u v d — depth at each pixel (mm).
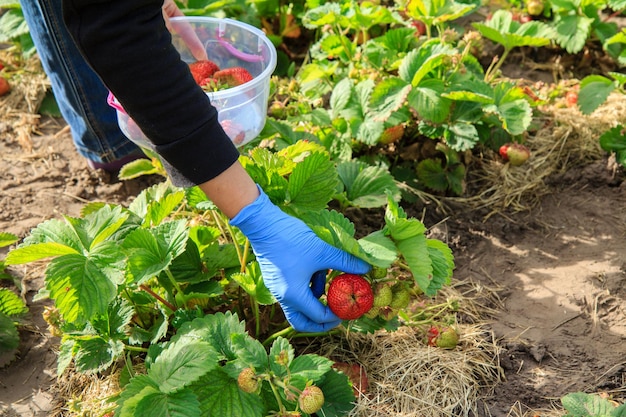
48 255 812
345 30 1377
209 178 714
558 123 1309
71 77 1127
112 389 915
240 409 768
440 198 1200
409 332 962
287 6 1530
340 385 833
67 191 1251
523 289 1046
